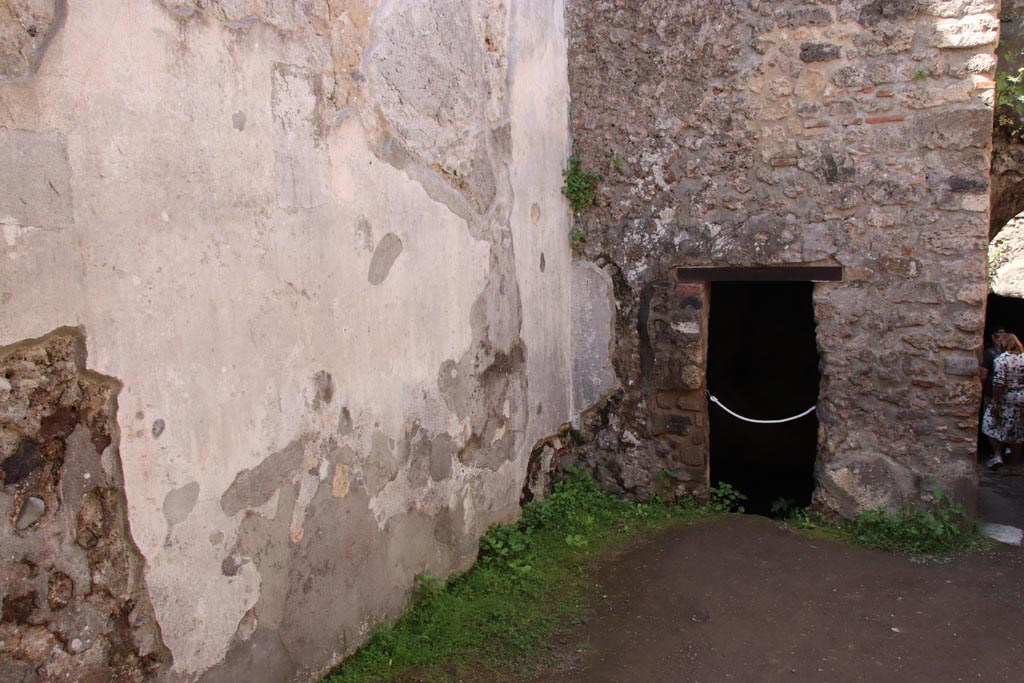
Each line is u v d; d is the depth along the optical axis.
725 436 7.48
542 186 4.71
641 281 5.10
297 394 2.63
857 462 4.70
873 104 4.49
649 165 5.01
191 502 2.25
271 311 2.50
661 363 5.09
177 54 2.14
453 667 3.06
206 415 2.28
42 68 1.80
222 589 2.37
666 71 4.91
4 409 1.77
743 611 3.65
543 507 4.71
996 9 4.22
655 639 3.38
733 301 7.46
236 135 2.34
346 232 2.84
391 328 3.13
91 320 1.93
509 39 4.15
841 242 4.61
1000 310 8.88
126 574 2.07
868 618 3.58
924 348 4.51
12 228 1.75
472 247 3.77
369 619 3.10
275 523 2.57
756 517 4.91
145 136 2.05
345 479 2.90
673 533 4.61
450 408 3.64
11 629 1.82
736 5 4.71
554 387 5.03
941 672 3.13
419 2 3.24
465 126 3.66
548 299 4.87
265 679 2.57
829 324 4.69
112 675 2.06
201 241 2.24
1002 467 6.67
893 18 4.41
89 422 1.96
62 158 1.85
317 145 2.68
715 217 4.87
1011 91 5.06
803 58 4.60
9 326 1.76
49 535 1.89
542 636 3.38
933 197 4.42
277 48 2.49
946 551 4.32
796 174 4.67
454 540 3.76
